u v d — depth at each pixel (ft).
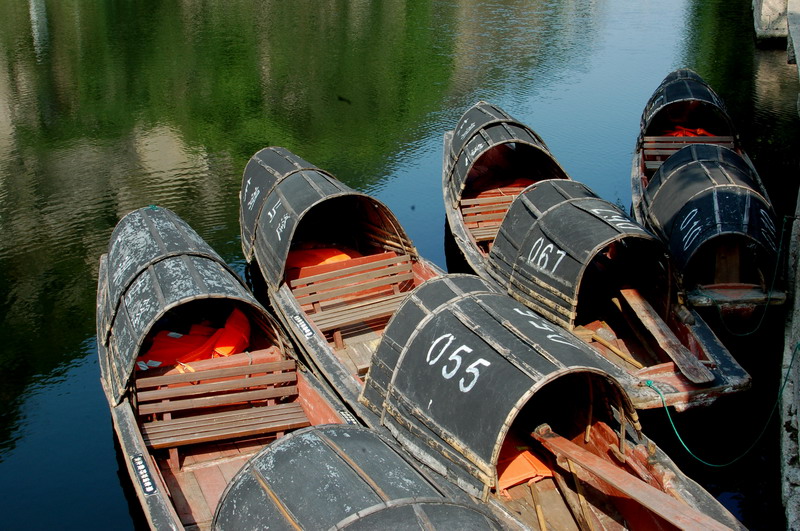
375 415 29.91
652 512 25.04
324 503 21.84
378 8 110.32
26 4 104.94
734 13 108.68
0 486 31.53
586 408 28.94
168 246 35.27
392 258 40.47
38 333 41.27
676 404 30.94
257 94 75.87
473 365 26.73
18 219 52.54
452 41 95.04
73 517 30.04
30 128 67.10
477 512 22.59
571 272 35.12
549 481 28.71
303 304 38.11
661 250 35.63
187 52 87.71
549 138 66.49
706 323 35.96
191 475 29.43
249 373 31.65
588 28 101.81
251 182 45.44
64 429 34.78
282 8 108.68
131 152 62.95
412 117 70.95
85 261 47.80
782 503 28.55
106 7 105.19
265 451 24.59
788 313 38.04
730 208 40.19
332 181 41.81
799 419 29.22
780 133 65.77
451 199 49.14
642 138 56.75
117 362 31.07
